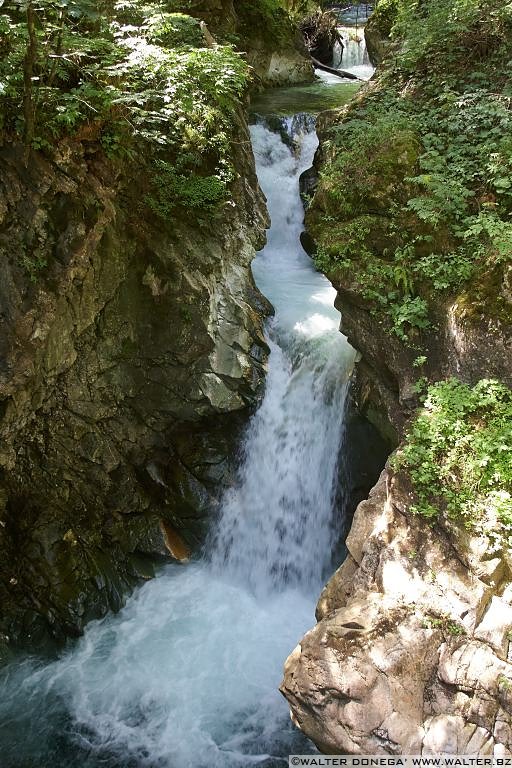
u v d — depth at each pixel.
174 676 7.17
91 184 6.97
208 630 7.79
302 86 16.80
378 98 9.69
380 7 16.05
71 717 6.75
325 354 8.74
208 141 8.44
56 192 6.63
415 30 10.05
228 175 8.55
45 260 6.61
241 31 15.75
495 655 5.22
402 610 5.59
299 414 8.81
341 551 8.45
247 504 8.73
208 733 6.58
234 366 8.36
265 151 11.95
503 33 9.26
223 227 8.66
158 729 6.64
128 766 6.29
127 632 7.70
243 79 8.70
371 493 6.64
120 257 7.55
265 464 8.84
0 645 7.24
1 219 6.27
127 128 7.32
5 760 6.32
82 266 6.95
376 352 7.66
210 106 8.73
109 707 6.86
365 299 7.50
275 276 10.80
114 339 7.83
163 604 8.09
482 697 5.09
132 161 7.59
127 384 8.11
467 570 5.70
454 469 6.16
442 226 7.46
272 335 9.20
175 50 8.04
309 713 5.46
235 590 8.45
